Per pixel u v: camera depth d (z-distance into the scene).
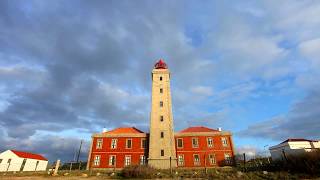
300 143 37.28
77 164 59.03
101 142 50.59
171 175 28.02
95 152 49.47
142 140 50.53
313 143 37.44
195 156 48.44
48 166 69.06
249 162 43.47
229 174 26.50
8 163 59.12
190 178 25.61
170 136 48.78
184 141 50.25
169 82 55.81
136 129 55.09
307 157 24.12
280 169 26.72
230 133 50.19
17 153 61.53
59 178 28.36
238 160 47.94
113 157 48.81
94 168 47.62
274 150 40.75
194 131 53.09
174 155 46.94
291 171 24.88
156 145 47.88
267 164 30.83
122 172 29.50
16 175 32.03
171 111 51.72
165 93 54.00
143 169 28.89
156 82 55.62
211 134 50.53
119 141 50.53
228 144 49.19
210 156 48.22
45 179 27.75
